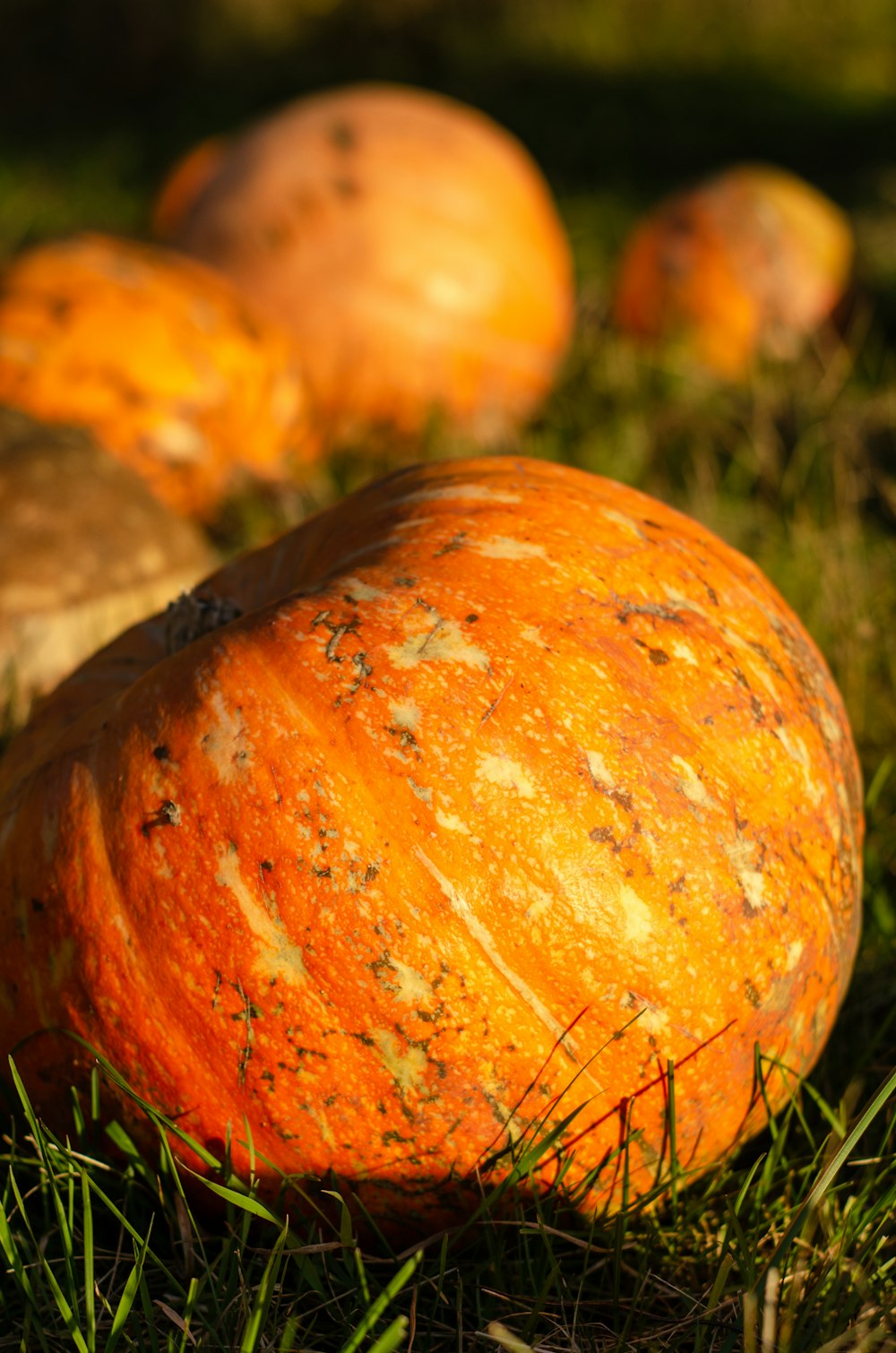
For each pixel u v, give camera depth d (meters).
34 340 2.36
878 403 2.98
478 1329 1.08
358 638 1.08
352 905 1.02
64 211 5.54
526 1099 1.06
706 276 3.50
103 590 1.91
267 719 1.06
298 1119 1.07
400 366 2.91
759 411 2.87
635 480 2.71
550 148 6.33
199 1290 1.11
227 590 1.38
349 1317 1.08
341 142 2.97
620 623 1.12
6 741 1.80
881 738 1.89
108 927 1.08
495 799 1.02
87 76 7.52
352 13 7.73
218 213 3.00
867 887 1.54
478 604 1.10
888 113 6.63
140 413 2.37
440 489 1.26
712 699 1.11
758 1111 1.18
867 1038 1.40
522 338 3.03
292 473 2.66
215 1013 1.05
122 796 1.09
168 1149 1.09
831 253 3.56
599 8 8.02
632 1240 1.17
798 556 2.22
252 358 2.56
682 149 6.29
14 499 1.89
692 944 1.06
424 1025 1.03
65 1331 1.08
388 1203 1.11
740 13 8.02
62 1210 1.06
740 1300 1.08
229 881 1.04
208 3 7.71
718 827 1.07
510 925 1.02
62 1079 1.16
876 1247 1.10
